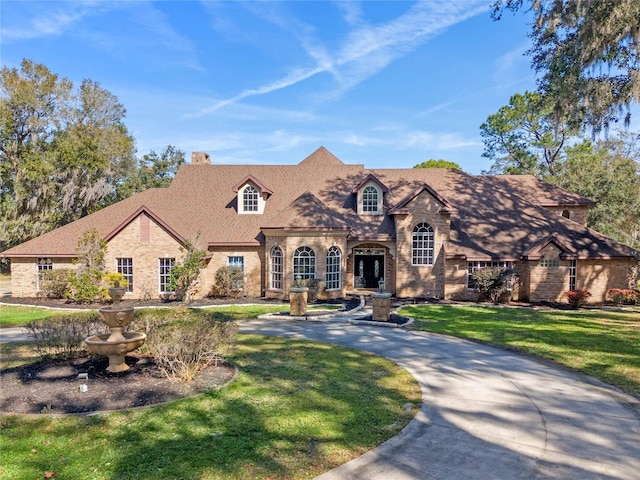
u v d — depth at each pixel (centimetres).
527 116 4744
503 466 607
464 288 2489
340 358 1182
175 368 982
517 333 1560
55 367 1035
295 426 717
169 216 2559
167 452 617
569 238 2544
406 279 2566
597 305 2359
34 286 2489
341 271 2466
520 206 2811
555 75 1956
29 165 3944
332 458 613
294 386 926
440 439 690
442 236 2534
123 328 1027
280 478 555
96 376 966
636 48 1747
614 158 3850
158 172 5425
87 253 2272
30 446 631
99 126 4909
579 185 3588
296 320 1816
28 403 806
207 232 2616
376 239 2562
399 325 1675
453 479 569
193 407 789
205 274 2516
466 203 2852
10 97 4159
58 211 4141
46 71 4347
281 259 2441
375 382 974
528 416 795
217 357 1095
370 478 564
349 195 2859
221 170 3103
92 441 650
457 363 1162
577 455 645
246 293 2566
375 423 743
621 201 3359
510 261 2478
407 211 2536
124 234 2392
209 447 634
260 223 2680
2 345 1333
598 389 957
